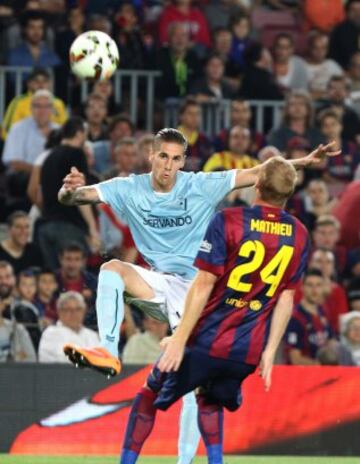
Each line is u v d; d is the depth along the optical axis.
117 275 24.25
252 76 52.34
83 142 41.81
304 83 55.16
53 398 30.86
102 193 24.92
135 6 54.88
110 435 30.73
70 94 51.06
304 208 45.84
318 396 31.28
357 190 45.06
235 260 21.72
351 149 49.72
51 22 51.78
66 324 33.84
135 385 30.95
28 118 46.72
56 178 41.03
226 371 22.03
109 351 23.34
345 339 36.66
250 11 59.88
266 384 22.03
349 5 59.19
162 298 24.67
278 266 21.91
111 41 29.33
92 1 54.06
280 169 21.88
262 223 21.83
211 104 50.31
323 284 38.75
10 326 33.91
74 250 37.59
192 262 24.95
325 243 43.41
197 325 21.97
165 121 50.88
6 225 45.53
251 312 21.94
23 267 40.25
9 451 30.73
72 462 28.06
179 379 22.09
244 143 45.53
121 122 46.62
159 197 24.91
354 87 56.19
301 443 31.16
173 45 51.91
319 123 49.91
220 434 22.69
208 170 45.31
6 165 47.50
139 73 51.31
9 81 50.12
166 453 30.64
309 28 59.22
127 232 41.50
